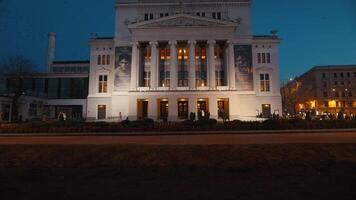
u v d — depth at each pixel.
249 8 54.16
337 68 94.38
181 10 54.72
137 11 55.38
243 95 50.19
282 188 8.62
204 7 55.22
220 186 8.92
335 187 8.70
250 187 8.76
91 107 53.50
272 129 27.58
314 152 13.02
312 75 97.88
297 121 29.41
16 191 8.50
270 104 51.75
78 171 11.34
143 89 48.81
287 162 12.05
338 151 13.10
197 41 50.22
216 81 52.12
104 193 8.21
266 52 53.34
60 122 29.72
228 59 49.41
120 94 50.56
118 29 53.88
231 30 49.69
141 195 7.98
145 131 27.09
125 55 51.91
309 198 7.59
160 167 11.70
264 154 12.89
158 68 51.75
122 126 28.06
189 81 48.78
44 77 67.19
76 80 66.69
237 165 11.75
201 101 48.28
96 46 55.12
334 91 93.81
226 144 14.82
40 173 11.10
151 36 50.16
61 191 8.47
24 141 19.67
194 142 17.39
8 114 53.97
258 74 52.62
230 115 46.31
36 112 61.47
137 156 12.96
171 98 47.34
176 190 8.48
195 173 10.83
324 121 29.20
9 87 58.38
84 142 18.34
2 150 14.10
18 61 58.66
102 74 54.53
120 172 11.08
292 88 90.69
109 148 14.12
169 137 21.78
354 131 25.86
